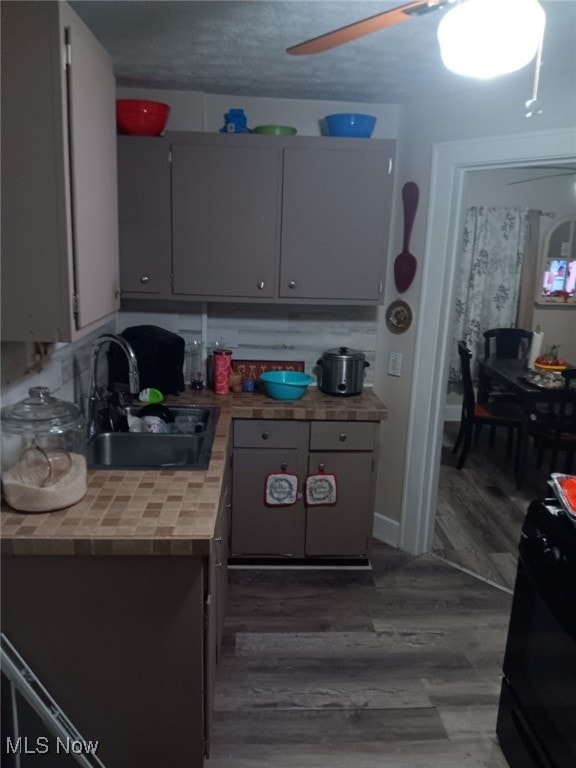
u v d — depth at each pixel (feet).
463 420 15.05
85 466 5.76
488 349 16.74
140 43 6.90
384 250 9.04
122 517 5.18
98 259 5.69
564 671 4.94
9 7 4.38
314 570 9.62
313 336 10.34
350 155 8.66
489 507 12.37
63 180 4.66
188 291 9.00
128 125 8.34
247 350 10.36
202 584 5.10
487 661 7.63
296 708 6.75
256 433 8.97
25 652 5.14
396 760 6.12
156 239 8.79
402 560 10.04
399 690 7.08
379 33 6.33
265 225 8.83
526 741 5.65
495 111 8.20
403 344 9.86
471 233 17.15
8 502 5.27
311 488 9.21
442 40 3.96
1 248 4.77
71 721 5.33
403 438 10.09
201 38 6.70
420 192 9.30
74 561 4.96
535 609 5.55
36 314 4.90
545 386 12.74
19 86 4.50
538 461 14.62
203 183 8.63
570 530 5.07
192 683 5.30
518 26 3.67
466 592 9.17
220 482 6.04
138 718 5.37
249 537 9.43
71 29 4.66
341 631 8.13
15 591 4.99
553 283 17.92
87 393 8.17
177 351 9.37
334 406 9.12
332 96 9.18
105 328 9.28
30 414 5.38
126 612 5.11
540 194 17.37
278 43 6.81
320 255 8.98
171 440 7.54
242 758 6.07
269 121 9.55
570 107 7.48
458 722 6.64
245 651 7.66
